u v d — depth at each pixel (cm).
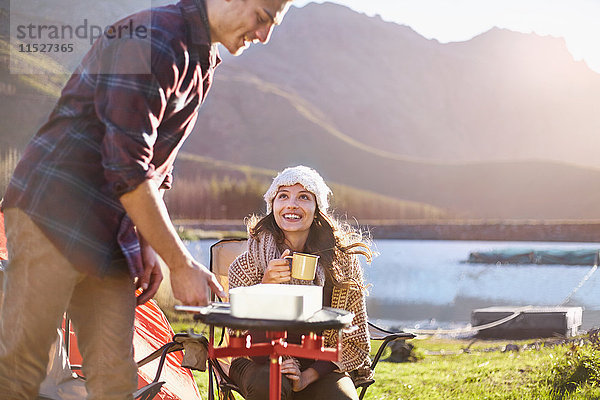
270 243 252
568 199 10975
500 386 395
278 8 180
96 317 181
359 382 248
